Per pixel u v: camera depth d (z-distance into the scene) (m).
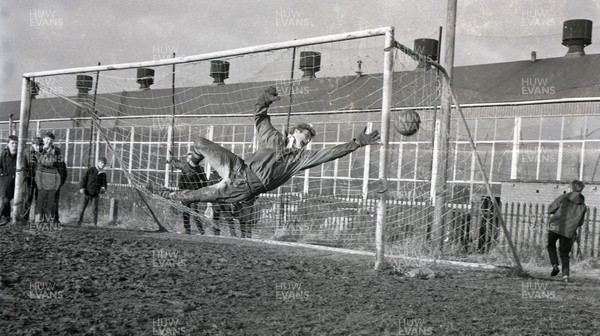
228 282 7.70
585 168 15.06
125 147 24.50
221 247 11.82
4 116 29.45
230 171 9.98
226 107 21.83
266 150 9.98
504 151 16.56
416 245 12.66
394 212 14.48
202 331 5.16
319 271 9.15
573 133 15.31
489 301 7.34
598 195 13.52
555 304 7.40
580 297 8.11
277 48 11.47
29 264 8.20
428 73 17.00
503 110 16.48
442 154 13.50
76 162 25.91
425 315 6.25
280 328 5.42
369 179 18.80
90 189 16.27
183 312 5.86
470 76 18.16
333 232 15.27
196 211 14.69
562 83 15.96
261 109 10.16
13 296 6.19
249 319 5.74
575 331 5.80
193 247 11.45
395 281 8.60
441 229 13.26
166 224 16.61
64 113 26.41
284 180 10.00
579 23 17.97
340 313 6.19
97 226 16.20
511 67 17.77
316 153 9.88
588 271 11.40
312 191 20.34
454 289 8.20
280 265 9.53
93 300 6.22
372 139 9.70
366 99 18.75
